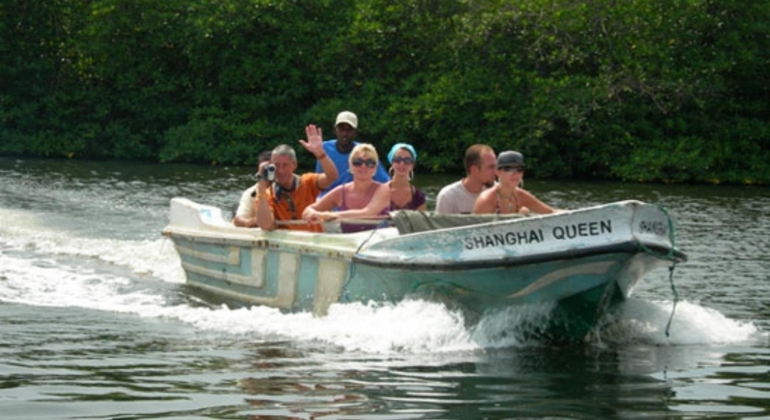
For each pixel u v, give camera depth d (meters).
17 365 13.02
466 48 50.19
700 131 49.56
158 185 38.34
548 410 11.27
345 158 19.91
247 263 17.73
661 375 12.87
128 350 13.99
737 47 48.53
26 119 55.50
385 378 12.55
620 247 13.76
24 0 56.59
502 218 15.29
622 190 40.94
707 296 18.33
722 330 15.39
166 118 55.12
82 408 11.16
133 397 11.62
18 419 10.77
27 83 56.91
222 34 53.50
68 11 57.50
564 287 14.23
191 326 15.73
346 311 15.81
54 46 57.84
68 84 57.28
